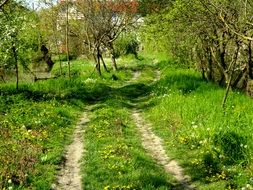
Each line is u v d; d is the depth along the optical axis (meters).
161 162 17.33
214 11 23.72
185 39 32.91
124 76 48.69
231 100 24.28
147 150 19.00
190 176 15.30
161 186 14.09
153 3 35.84
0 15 32.09
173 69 48.72
